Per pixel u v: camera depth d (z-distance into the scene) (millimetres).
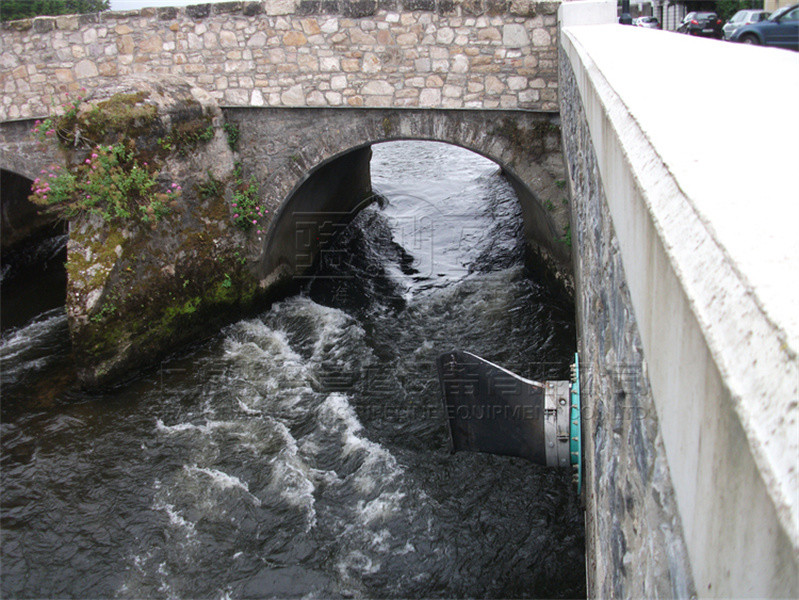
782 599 518
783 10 8953
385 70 7734
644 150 1239
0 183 10570
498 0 7211
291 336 8250
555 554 4926
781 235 743
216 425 6625
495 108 7621
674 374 912
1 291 10461
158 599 4770
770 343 601
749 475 596
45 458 6230
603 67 2326
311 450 6191
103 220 7277
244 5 7785
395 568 4918
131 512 5559
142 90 7551
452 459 5910
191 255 7941
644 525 1247
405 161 15547
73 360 7922
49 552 5203
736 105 1388
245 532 5316
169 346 7770
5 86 8891
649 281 1103
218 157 8234
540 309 8258
